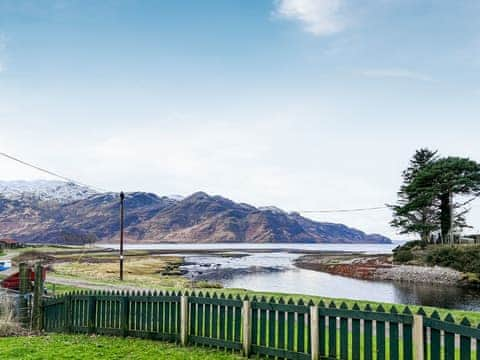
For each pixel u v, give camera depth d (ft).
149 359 30.91
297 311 29.81
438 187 227.61
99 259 279.69
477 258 168.55
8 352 33.30
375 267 203.82
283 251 515.91
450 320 23.54
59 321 45.98
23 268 50.29
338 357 28.78
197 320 35.76
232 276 193.57
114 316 41.37
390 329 25.77
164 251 485.56
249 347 32.01
